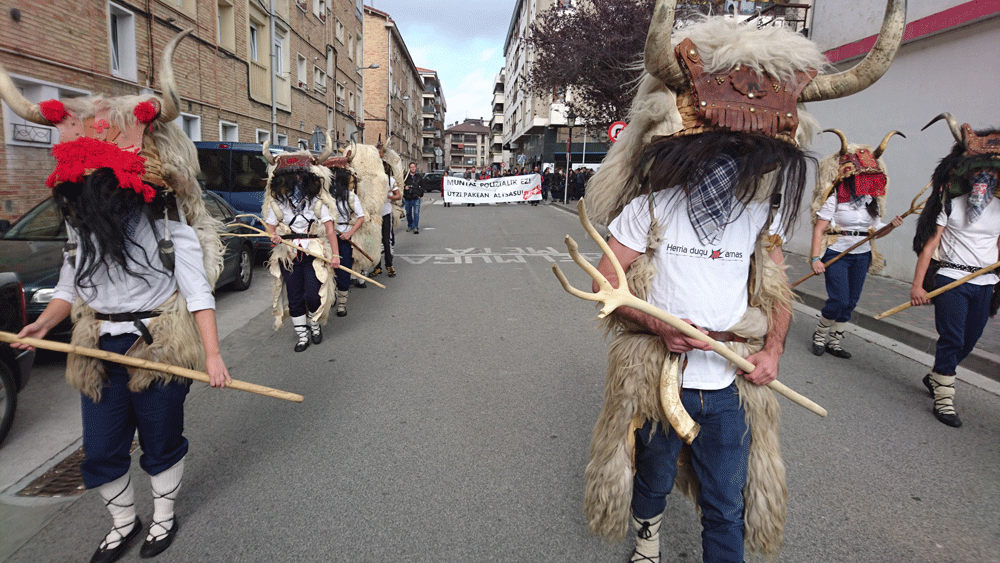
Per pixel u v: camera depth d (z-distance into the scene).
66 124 2.17
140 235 2.31
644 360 2.02
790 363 5.13
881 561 2.52
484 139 149.38
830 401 4.27
